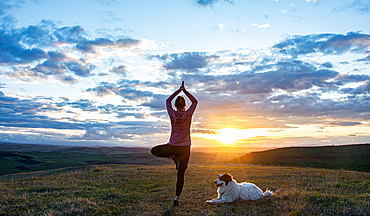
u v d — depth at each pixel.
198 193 6.82
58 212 5.10
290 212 4.55
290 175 10.95
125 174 12.12
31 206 5.79
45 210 5.36
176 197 5.18
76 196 6.78
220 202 5.39
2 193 7.36
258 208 4.93
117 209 5.38
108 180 10.25
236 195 5.44
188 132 5.05
